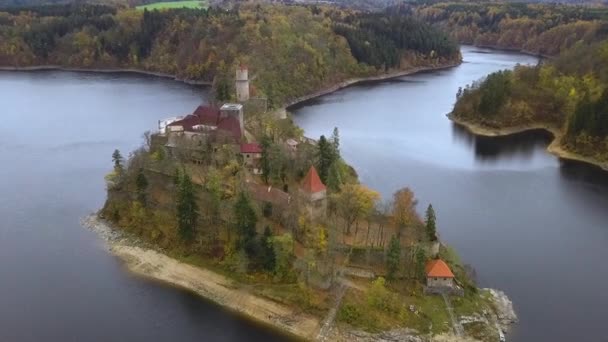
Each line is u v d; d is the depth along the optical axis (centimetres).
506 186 14612
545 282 9925
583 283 9912
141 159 12750
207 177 11550
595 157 16838
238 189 10981
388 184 14462
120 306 9362
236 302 9412
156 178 12394
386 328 8519
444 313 8706
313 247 9694
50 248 11225
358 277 9438
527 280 9975
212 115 14175
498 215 12725
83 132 19575
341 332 8562
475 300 9088
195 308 9331
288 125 16375
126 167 13212
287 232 10219
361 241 9962
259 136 14088
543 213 12900
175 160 12650
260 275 9831
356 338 8444
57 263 10688
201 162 12875
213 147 13012
